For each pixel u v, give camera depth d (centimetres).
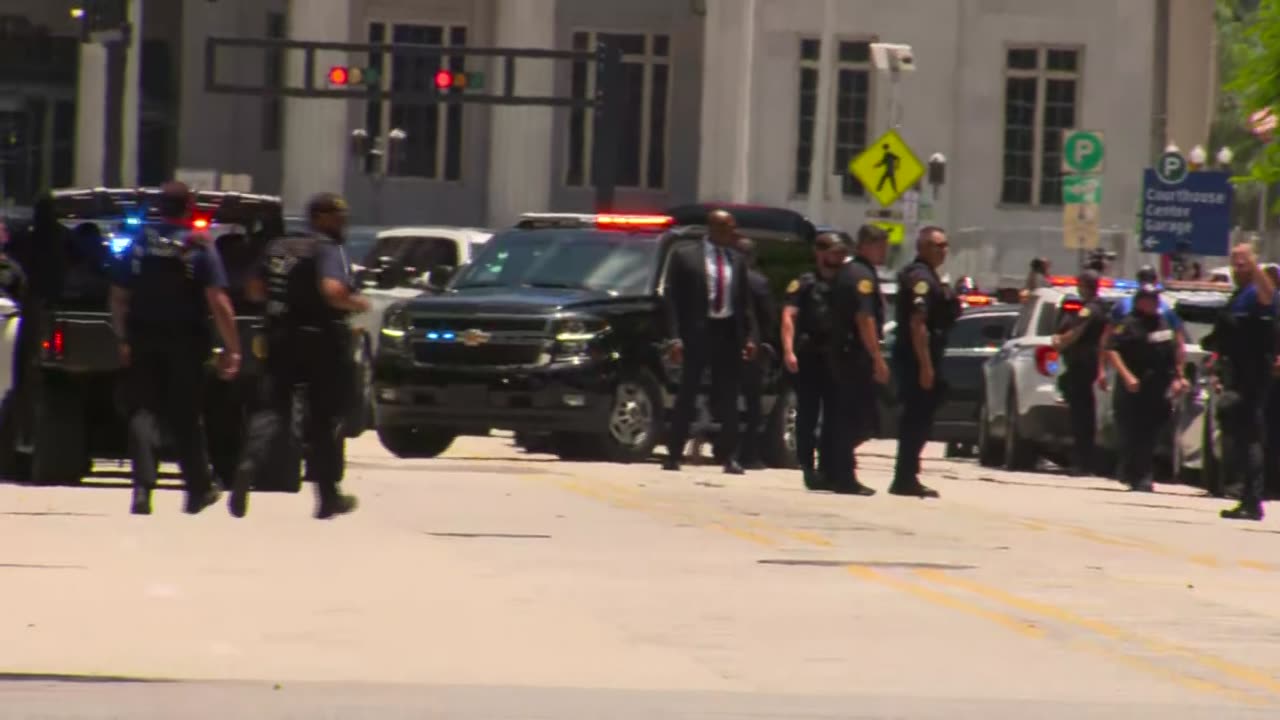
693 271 8044
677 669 3491
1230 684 3512
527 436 9638
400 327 8569
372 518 5688
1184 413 9356
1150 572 5103
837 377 7281
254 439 5344
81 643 3600
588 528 5622
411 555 4856
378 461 8194
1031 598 4494
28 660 3444
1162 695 3394
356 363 8262
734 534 5588
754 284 8556
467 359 8462
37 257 6325
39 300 6334
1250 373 7188
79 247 6347
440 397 8444
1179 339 8731
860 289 7262
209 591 4184
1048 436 9944
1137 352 8688
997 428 10412
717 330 8062
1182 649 3862
